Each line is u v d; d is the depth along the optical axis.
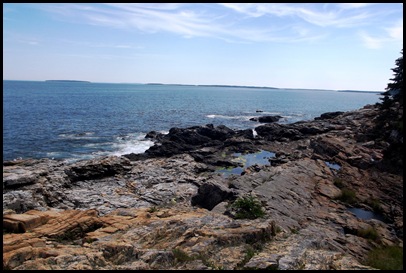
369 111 62.25
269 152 46.34
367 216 23.95
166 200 25.77
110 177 30.64
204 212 20.72
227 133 56.03
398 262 15.49
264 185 25.70
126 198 25.64
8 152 44.16
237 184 26.28
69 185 27.56
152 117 86.62
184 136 51.84
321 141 40.62
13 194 21.30
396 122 38.62
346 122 57.81
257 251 12.59
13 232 15.30
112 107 110.25
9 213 18.33
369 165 33.62
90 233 15.69
